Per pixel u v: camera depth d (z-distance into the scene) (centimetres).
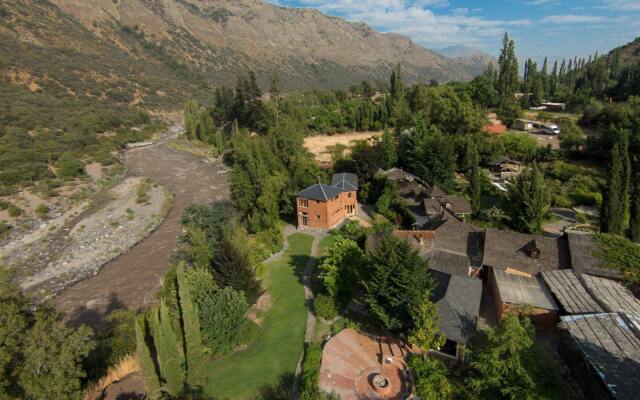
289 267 5619
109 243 7550
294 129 10938
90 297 5762
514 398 2647
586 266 3997
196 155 14475
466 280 4000
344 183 7594
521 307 3631
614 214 5012
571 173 7919
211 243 5694
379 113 13125
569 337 3142
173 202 9725
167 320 2964
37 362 2572
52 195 9975
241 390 3316
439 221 5756
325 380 3262
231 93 16712
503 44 12775
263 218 7031
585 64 19762
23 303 3061
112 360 3569
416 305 3491
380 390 3089
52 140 13612
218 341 3688
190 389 3123
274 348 3822
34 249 7356
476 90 13975
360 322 4069
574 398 2823
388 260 3594
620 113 9806
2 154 11762
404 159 8875
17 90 16175
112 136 15838
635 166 6538
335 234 6675
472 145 8594
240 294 3978
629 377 2475
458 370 3194
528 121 12606
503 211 6600
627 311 3259
